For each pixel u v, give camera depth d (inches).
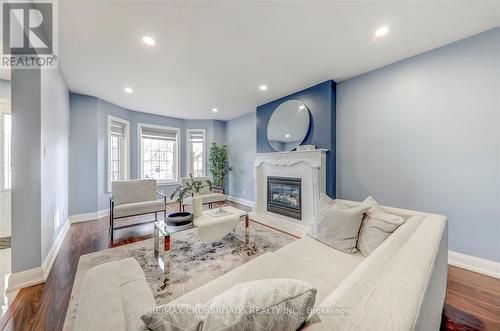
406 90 94.8
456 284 71.1
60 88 105.3
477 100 77.9
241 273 50.8
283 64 99.0
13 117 69.1
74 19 67.1
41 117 73.5
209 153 218.5
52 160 90.1
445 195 85.4
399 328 17.7
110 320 28.9
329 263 56.5
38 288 67.7
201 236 85.5
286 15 66.6
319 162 112.5
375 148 105.7
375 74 104.7
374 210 66.4
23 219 69.6
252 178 197.0
